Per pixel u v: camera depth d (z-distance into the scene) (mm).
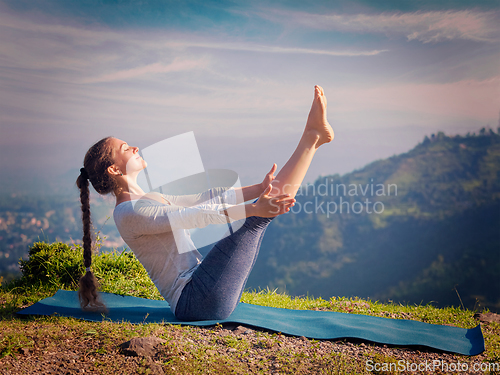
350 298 4688
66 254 4270
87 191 2975
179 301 2670
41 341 2225
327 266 75812
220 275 2553
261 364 2146
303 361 2191
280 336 2555
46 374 1859
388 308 4105
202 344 2340
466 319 3475
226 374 1996
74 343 2229
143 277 4254
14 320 2693
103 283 3906
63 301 3262
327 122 2594
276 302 4219
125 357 2074
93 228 3057
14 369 1877
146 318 2805
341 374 2037
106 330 2426
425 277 68812
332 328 2711
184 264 2699
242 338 2496
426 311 3930
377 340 2492
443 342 2502
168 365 2021
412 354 2348
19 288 3947
